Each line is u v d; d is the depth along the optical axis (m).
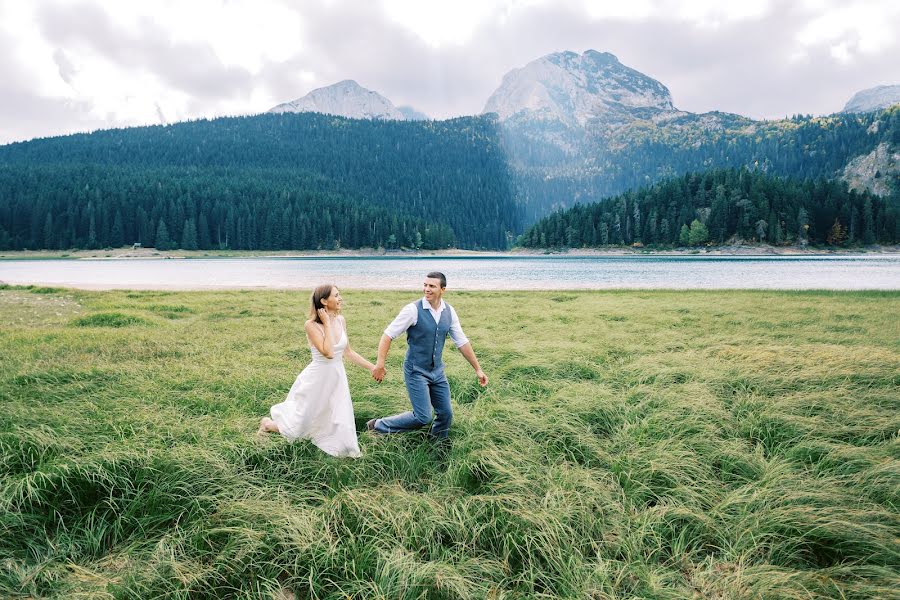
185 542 2.64
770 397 5.40
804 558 2.64
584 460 3.87
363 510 2.86
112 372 6.18
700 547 2.75
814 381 5.78
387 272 44.66
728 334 9.66
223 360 7.00
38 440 3.64
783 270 43.19
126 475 3.26
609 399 5.16
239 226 113.56
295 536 2.57
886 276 34.12
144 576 2.33
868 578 2.38
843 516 2.81
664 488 3.30
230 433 4.11
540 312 13.62
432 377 4.01
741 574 2.38
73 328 10.20
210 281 31.95
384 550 2.54
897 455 3.67
